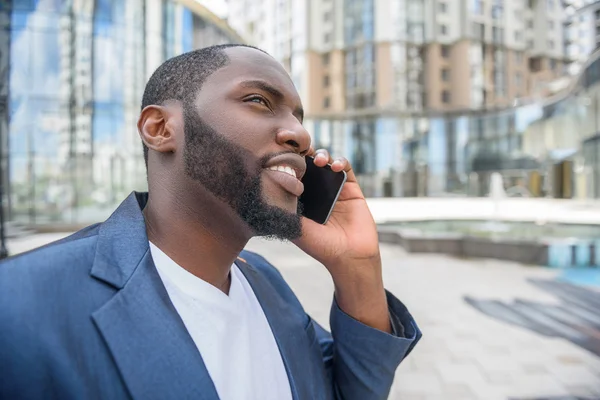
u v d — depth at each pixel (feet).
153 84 2.61
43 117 47.14
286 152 2.39
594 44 101.19
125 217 2.42
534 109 104.32
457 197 115.44
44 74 46.85
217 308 2.45
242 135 2.32
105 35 49.14
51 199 47.96
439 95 125.70
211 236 2.49
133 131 51.31
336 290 3.49
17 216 46.42
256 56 2.55
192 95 2.39
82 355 1.80
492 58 132.05
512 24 135.03
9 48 44.27
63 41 47.39
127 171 50.98
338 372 3.47
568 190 96.48
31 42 46.09
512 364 12.70
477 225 47.83
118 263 2.15
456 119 118.83
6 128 45.24
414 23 122.93
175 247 2.47
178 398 1.90
